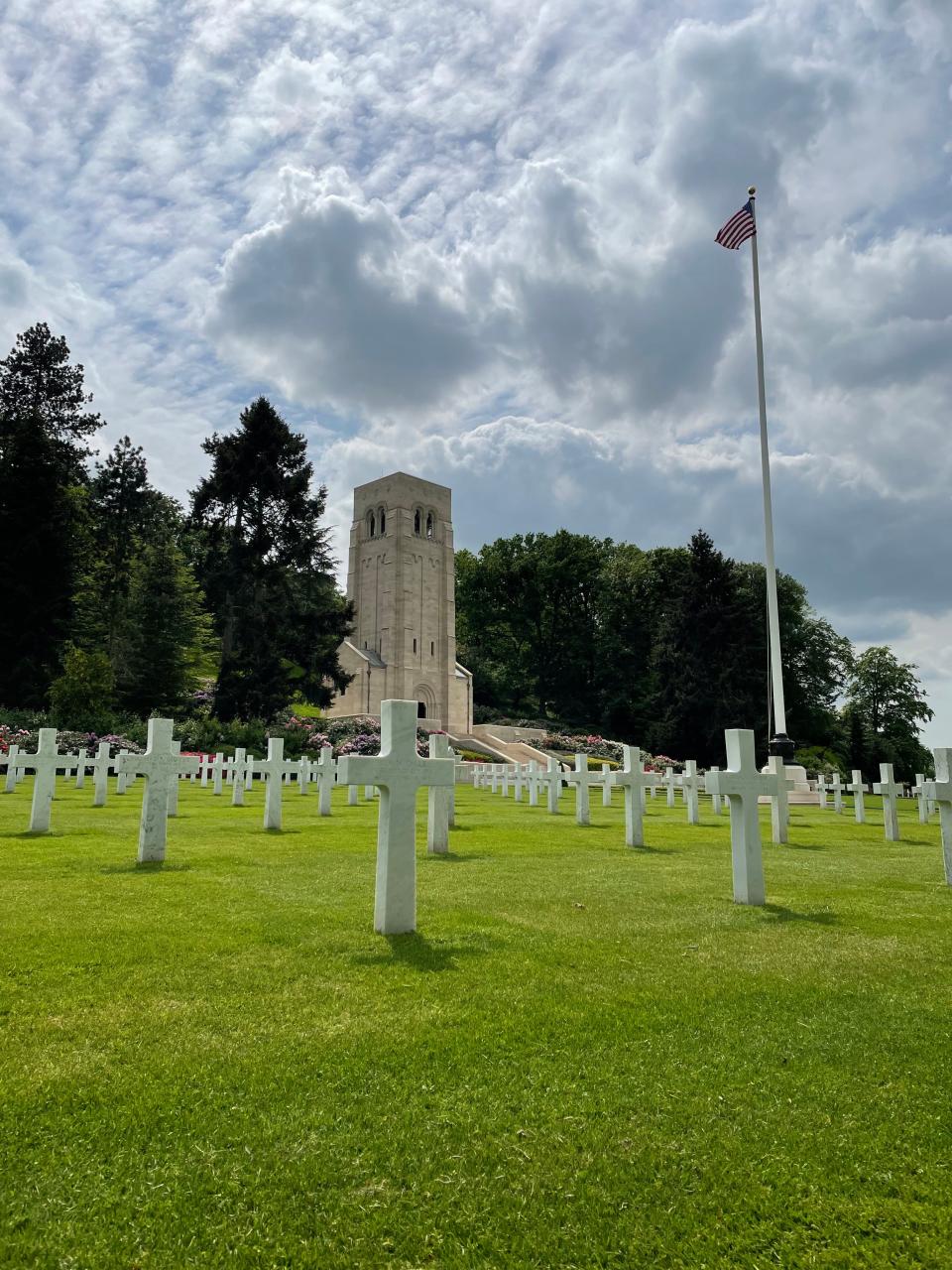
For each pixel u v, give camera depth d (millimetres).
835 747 69938
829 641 70938
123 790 21422
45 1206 2809
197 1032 4285
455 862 10625
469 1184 3037
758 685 62406
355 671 69375
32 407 55906
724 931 6871
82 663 38812
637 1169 3166
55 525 45250
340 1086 3725
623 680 81812
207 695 52312
